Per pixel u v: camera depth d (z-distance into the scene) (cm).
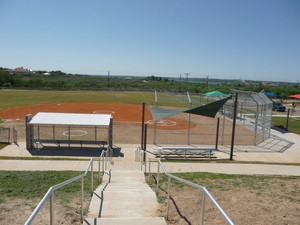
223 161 1558
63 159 1469
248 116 3178
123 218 542
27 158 1470
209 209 621
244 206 648
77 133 2247
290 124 3050
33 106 3884
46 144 1825
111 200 689
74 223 533
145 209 636
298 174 1288
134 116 3306
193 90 7588
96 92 6762
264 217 573
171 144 1978
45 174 1109
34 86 7494
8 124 2536
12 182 934
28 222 290
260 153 1784
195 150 1756
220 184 959
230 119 3225
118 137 2148
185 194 795
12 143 1842
